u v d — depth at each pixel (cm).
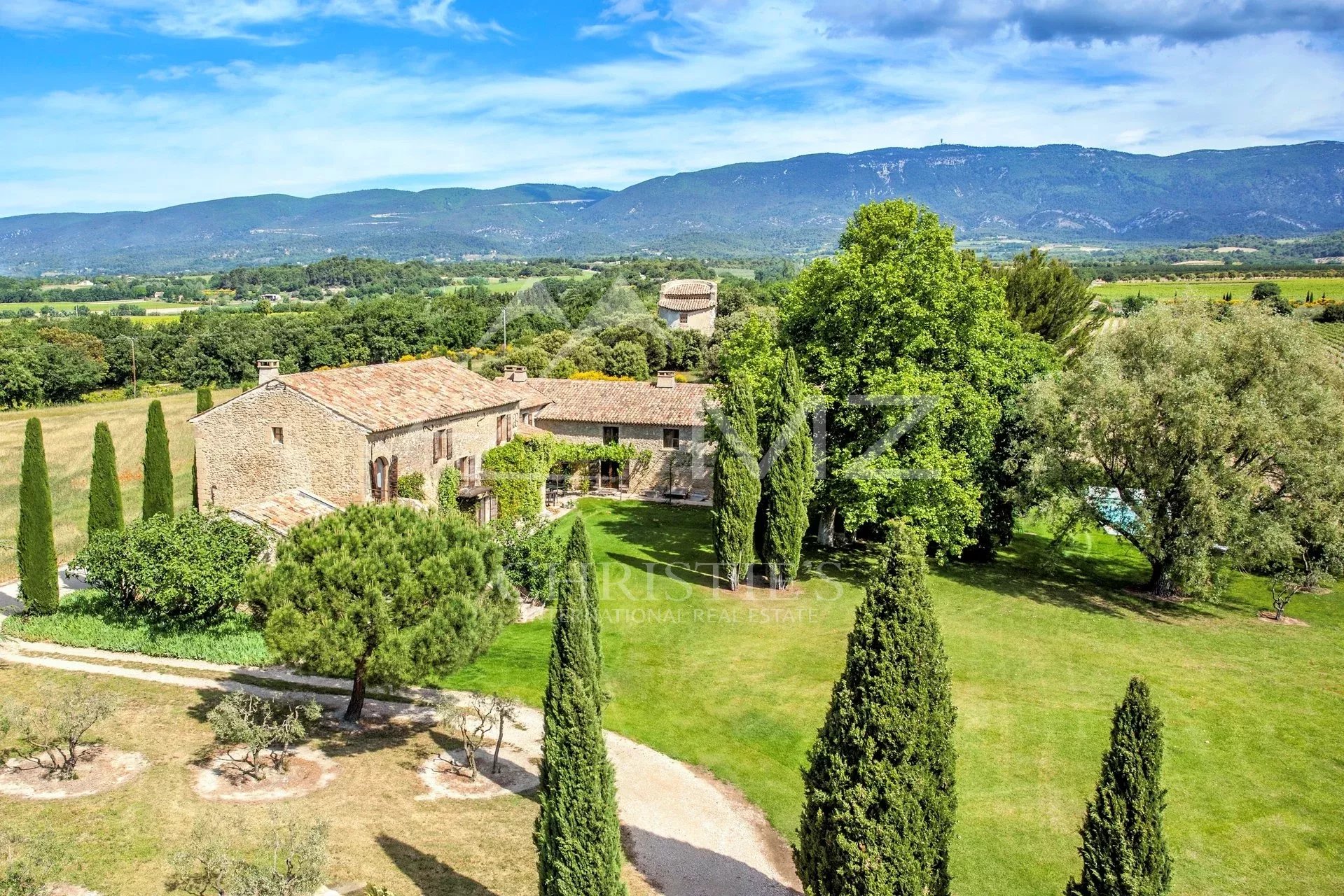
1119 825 1312
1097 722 2486
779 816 2020
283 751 2161
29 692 2442
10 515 4259
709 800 2077
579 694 1429
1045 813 2031
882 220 3888
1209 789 2142
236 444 3538
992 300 3959
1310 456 3225
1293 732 2431
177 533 2811
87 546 3020
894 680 1351
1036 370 4391
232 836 1784
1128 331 3744
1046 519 4066
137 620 2859
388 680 2138
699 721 2475
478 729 2236
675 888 1731
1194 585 3331
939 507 3619
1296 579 3391
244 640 2784
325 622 2028
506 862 1780
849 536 4525
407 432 3672
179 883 1625
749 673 2784
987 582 3850
